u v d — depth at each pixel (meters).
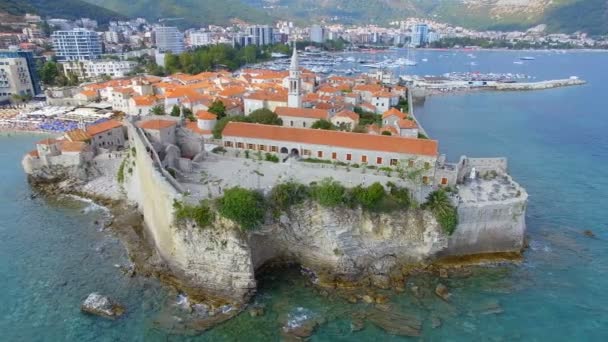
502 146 134.00
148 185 72.31
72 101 175.62
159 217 67.00
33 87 189.88
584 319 56.34
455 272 65.38
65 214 83.56
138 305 57.91
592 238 76.00
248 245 61.25
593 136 146.38
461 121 169.12
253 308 57.66
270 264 67.25
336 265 64.50
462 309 57.88
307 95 146.75
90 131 103.88
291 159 81.12
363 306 58.41
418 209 66.31
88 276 63.91
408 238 66.31
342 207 64.50
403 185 67.94
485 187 74.56
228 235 60.31
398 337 53.16
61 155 95.94
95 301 57.25
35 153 97.25
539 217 84.19
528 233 77.50
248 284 60.09
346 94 150.88
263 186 67.75
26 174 102.12
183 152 87.81
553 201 91.94
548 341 52.91
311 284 63.09
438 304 58.72
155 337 52.59
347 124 112.50
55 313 56.56
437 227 65.69
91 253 69.88
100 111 161.00
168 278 63.31
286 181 69.12
